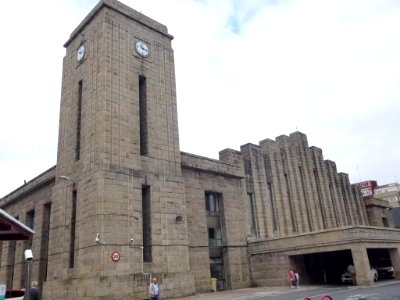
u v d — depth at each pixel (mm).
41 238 36250
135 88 31531
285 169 47250
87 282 24938
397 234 36062
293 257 34594
